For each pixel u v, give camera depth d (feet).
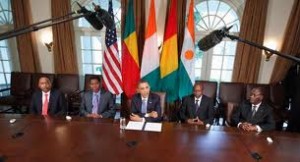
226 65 15.80
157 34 14.66
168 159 5.35
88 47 16.19
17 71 16.17
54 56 15.33
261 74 15.07
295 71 13.71
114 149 5.76
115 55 12.65
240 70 14.66
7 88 15.20
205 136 6.75
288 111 13.08
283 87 14.16
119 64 12.78
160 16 14.43
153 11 12.96
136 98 9.93
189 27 12.82
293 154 5.82
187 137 6.63
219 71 15.97
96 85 10.53
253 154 5.74
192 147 6.00
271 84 14.23
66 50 15.17
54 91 10.40
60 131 6.79
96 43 16.08
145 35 14.10
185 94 13.11
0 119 7.72
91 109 10.58
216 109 13.41
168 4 13.97
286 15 14.16
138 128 7.19
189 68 13.04
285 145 6.34
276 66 14.53
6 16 15.65
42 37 15.47
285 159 5.56
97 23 5.40
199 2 14.99
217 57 15.71
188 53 12.92
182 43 14.14
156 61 13.30
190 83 13.10
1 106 15.42
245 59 14.43
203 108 10.48
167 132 6.96
